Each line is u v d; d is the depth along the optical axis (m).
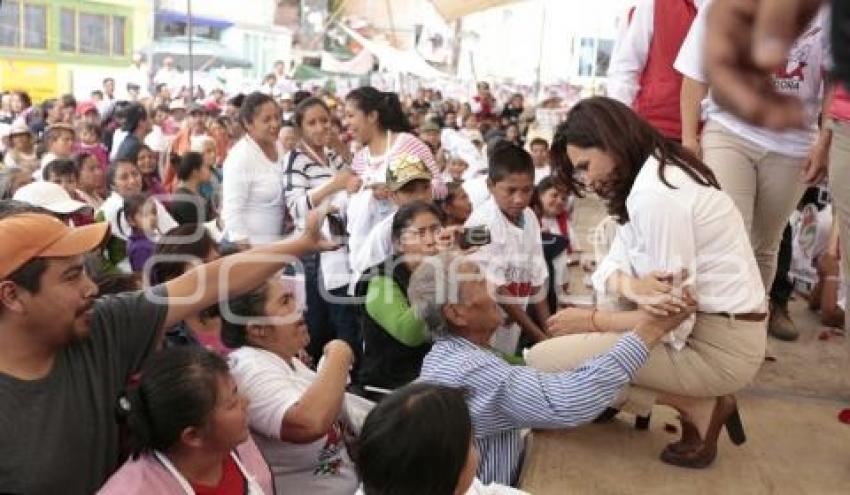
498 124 15.48
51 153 6.85
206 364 1.89
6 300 1.75
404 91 19.48
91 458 1.91
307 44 19.75
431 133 8.22
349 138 6.64
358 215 3.86
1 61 14.54
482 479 2.54
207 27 18.23
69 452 1.85
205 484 1.94
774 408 3.42
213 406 1.85
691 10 3.58
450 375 2.49
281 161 4.64
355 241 3.83
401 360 3.17
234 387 1.94
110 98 14.38
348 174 4.18
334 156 5.04
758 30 0.51
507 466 2.60
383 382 3.21
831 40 0.45
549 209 4.57
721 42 0.53
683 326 2.64
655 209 2.53
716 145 3.21
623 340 2.45
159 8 16.94
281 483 2.48
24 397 1.80
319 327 4.07
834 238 4.54
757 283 2.69
